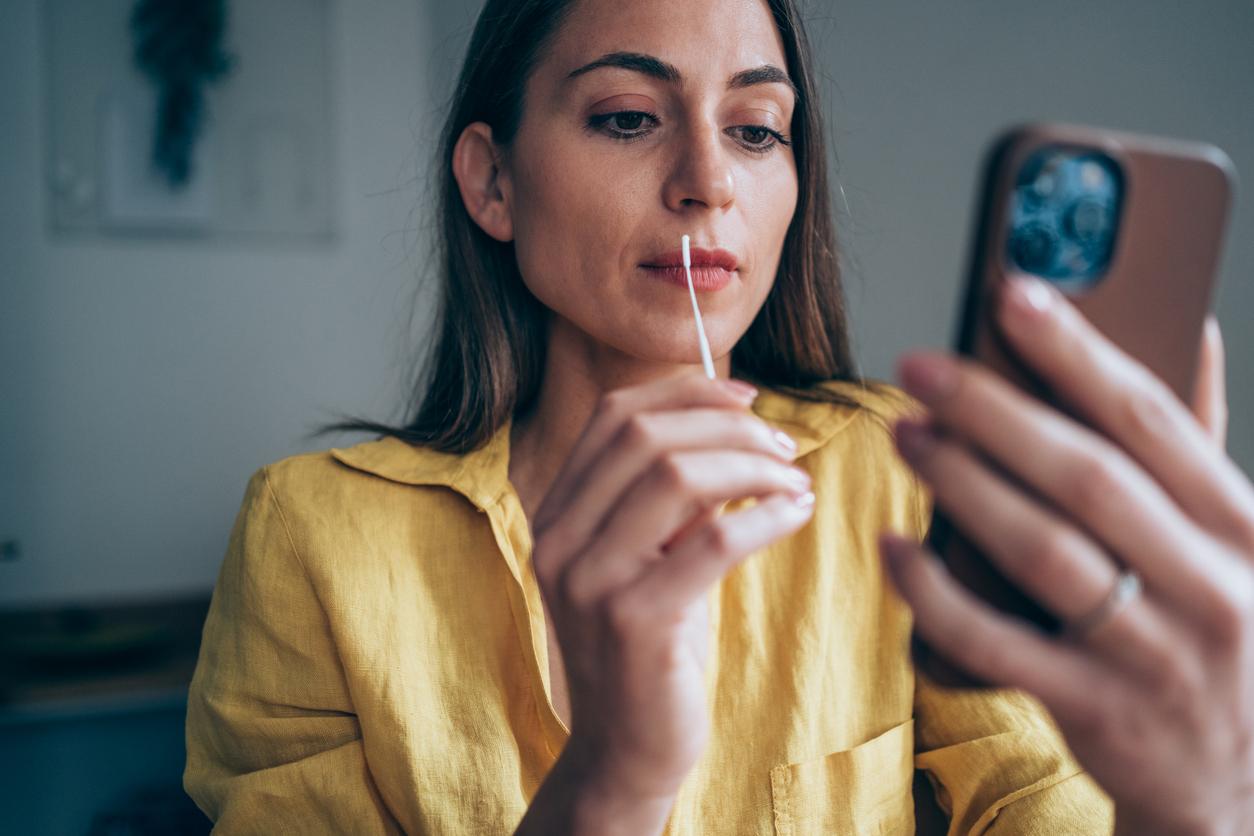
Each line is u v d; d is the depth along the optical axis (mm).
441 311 982
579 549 455
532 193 777
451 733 816
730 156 749
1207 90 1074
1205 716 345
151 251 2658
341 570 854
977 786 805
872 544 878
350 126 2789
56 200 2592
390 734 815
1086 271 385
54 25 2568
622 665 453
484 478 858
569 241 756
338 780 826
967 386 335
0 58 2543
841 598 860
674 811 778
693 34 721
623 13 729
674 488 429
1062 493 334
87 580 2646
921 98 1581
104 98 2604
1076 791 771
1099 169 380
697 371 817
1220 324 1065
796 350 953
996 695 839
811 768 797
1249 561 345
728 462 437
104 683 2189
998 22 1424
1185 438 342
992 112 1437
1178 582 333
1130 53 1191
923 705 865
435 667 833
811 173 883
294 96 2746
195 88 2637
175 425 2691
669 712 462
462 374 917
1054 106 1318
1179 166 391
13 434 2594
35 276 2590
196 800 915
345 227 2793
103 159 2613
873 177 1707
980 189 367
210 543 2719
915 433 359
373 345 2814
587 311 762
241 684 878
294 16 2742
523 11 783
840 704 831
